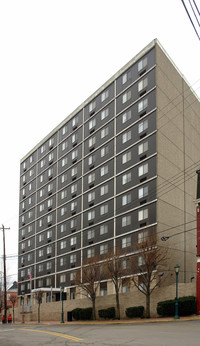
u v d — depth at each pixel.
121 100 61.09
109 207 59.03
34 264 78.81
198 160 61.56
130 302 42.38
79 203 67.31
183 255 52.88
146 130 54.66
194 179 59.62
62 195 73.31
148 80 56.22
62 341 19.27
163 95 55.47
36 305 63.88
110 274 44.09
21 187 91.31
